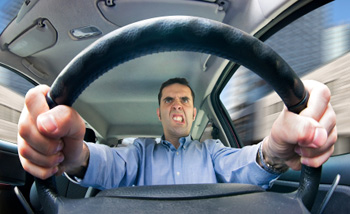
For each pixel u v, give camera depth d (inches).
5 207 52.5
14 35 69.7
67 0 58.4
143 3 57.4
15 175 64.4
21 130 14.3
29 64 78.5
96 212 13.0
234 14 62.6
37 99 14.1
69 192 72.6
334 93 56.7
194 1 57.5
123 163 38.1
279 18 58.3
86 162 27.1
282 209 13.4
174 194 14.6
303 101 14.8
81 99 90.7
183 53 74.5
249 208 13.2
